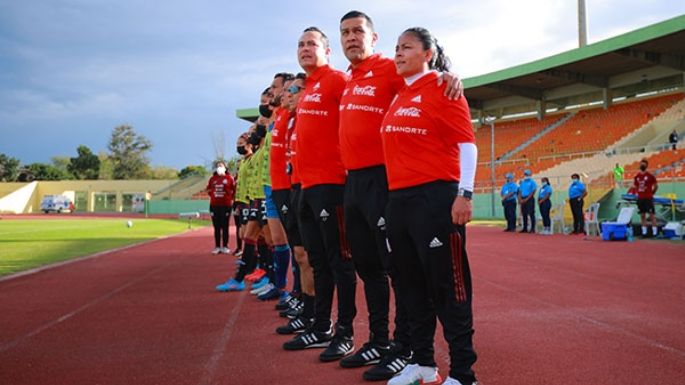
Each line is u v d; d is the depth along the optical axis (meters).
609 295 5.53
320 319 3.82
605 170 23.06
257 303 5.57
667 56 27.69
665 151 22.22
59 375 3.17
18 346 3.84
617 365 3.17
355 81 3.45
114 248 12.47
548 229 16.92
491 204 29.36
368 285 3.42
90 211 55.75
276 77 5.26
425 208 2.82
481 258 9.32
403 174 2.89
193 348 3.76
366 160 3.28
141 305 5.45
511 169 30.88
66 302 5.61
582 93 33.81
